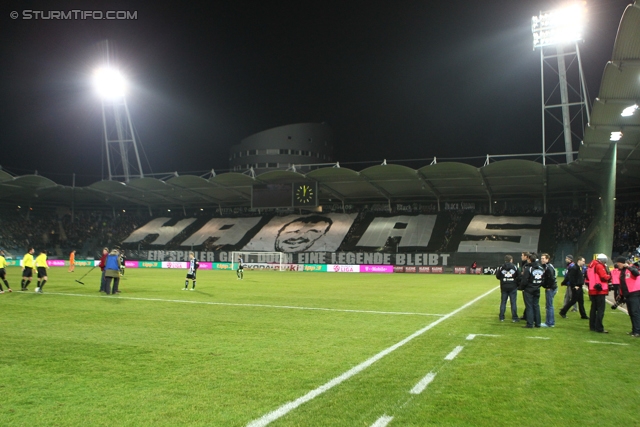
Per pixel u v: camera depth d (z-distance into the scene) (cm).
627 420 552
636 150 3753
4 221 6631
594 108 2889
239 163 8838
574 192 5659
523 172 4756
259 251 5950
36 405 585
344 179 5462
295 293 2219
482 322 1319
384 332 1129
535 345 984
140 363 797
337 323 1267
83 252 6588
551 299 1255
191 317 1353
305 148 8725
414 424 532
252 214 7038
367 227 6134
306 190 5603
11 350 891
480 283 3173
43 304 1623
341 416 554
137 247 6544
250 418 545
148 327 1167
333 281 3284
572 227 5312
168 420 538
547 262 1261
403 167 4897
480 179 5112
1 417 544
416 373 745
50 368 759
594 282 1176
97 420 537
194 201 7031
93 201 7100
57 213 7250
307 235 6166
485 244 5291
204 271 4872
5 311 1436
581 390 662
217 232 6600
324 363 805
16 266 5288
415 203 6384
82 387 658
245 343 975
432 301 1900
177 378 706
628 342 1029
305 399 612
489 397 628
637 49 2205
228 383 681
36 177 5609
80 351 886
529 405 598
